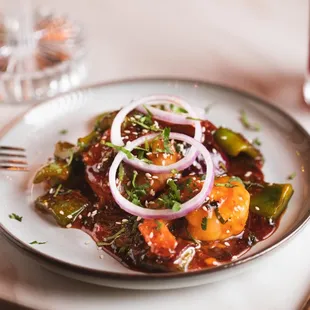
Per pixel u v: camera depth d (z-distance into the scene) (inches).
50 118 108.7
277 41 145.1
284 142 104.0
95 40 146.5
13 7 144.8
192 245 82.2
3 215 89.0
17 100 122.6
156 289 79.7
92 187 92.7
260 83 130.7
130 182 88.8
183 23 153.4
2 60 134.6
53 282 82.5
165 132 91.0
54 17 154.1
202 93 113.7
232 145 100.6
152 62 138.1
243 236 85.5
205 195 83.8
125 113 95.9
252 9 159.2
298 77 132.9
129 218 86.8
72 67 134.9
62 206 89.7
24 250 79.5
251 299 80.2
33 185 96.0
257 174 98.7
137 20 155.1
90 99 112.3
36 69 131.8
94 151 94.9
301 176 97.2
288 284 82.4
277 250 80.2
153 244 79.6
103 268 80.3
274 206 89.0
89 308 79.0
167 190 88.4
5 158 100.5
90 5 162.2
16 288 81.7
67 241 85.5
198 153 92.7
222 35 148.0
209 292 81.4
